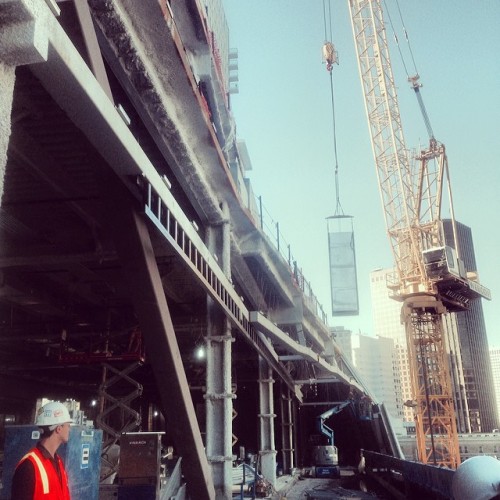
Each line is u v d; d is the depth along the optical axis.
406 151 64.50
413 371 62.62
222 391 16.16
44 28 4.65
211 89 17.09
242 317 18.25
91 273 15.69
